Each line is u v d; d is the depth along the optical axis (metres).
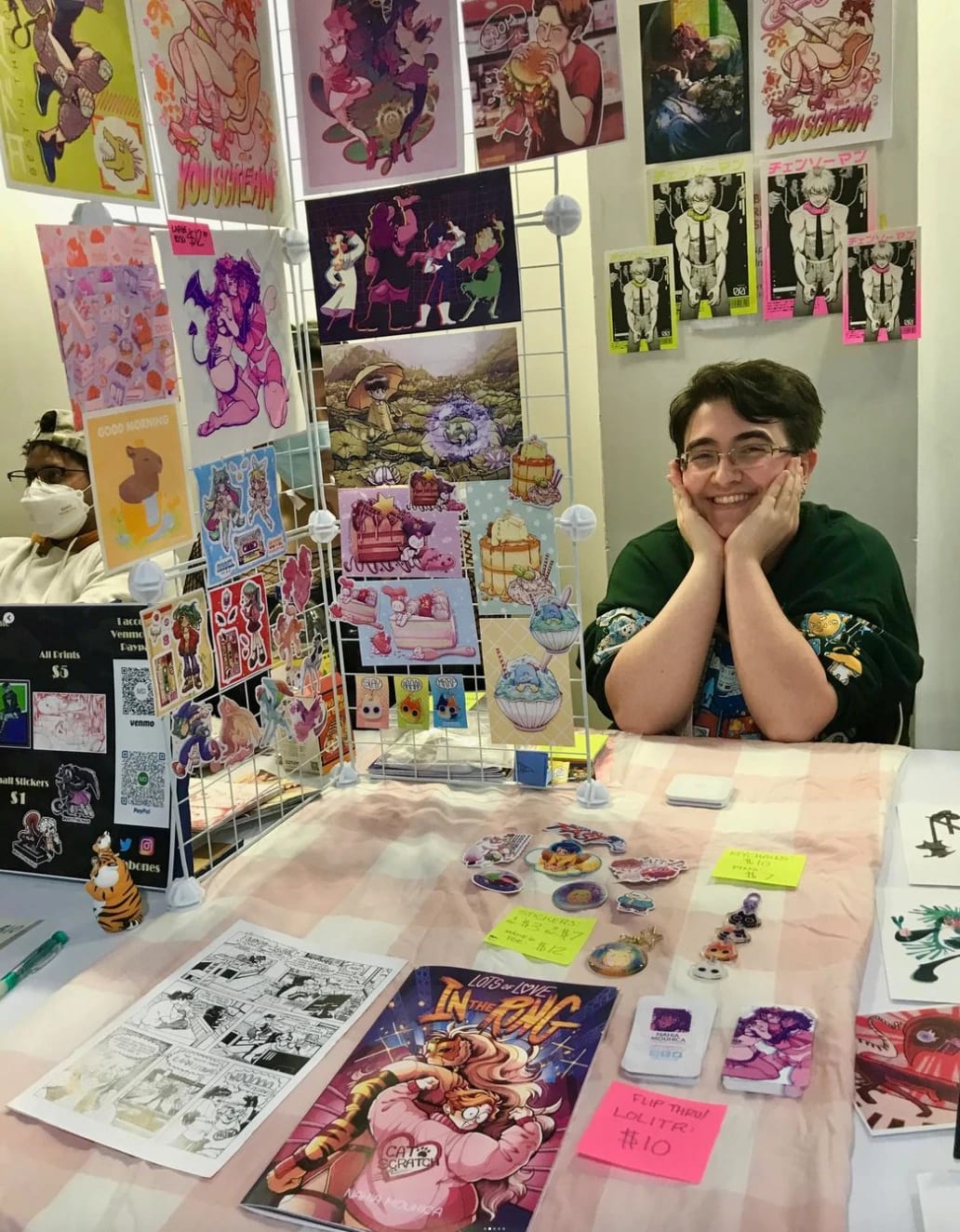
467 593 1.43
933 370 2.33
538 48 1.23
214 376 1.30
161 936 1.16
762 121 2.04
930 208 2.22
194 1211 0.79
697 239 2.16
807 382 1.70
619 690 1.68
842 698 1.59
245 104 1.34
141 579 1.19
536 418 2.58
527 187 2.44
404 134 1.31
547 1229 0.74
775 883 1.17
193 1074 0.94
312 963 1.09
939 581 2.43
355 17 1.29
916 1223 0.73
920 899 1.12
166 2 1.20
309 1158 0.83
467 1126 0.84
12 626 1.31
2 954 1.17
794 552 1.75
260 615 1.39
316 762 1.53
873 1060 0.89
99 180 1.11
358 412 1.41
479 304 1.31
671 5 2.01
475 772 1.52
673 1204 0.75
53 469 2.28
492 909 1.17
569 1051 0.93
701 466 1.67
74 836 1.32
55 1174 0.83
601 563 2.63
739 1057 0.89
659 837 1.30
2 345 2.47
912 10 1.95
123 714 1.27
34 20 1.02
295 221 1.48
